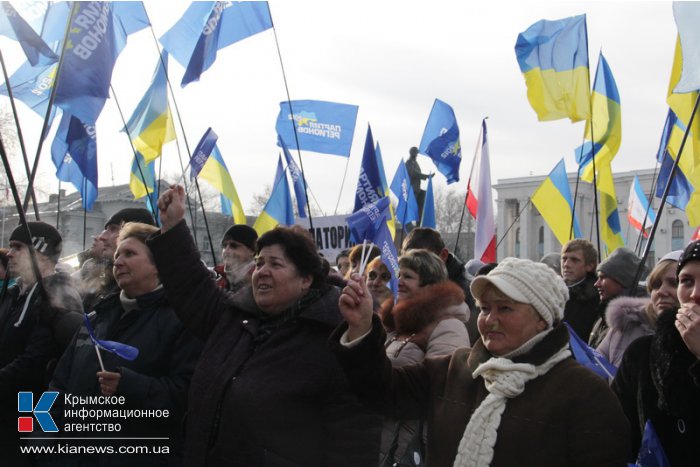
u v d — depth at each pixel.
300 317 3.07
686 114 5.96
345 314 2.62
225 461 2.92
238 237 5.32
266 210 8.00
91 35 4.85
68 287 4.24
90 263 4.98
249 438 2.89
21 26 4.38
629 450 2.39
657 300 3.55
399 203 8.65
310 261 3.18
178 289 3.43
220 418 2.99
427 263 4.11
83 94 4.80
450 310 3.83
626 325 4.00
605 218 8.67
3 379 3.99
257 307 3.24
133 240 3.77
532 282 2.52
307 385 2.94
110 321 3.82
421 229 5.68
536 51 7.38
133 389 3.42
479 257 7.72
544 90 7.32
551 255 7.12
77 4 4.83
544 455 2.39
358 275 2.65
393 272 4.14
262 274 3.13
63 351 4.12
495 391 2.47
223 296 3.52
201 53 6.31
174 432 3.58
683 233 49.34
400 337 3.91
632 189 10.73
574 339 3.54
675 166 5.02
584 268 5.53
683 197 6.95
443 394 2.70
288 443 2.88
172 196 3.46
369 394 2.69
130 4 6.52
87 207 6.85
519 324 2.52
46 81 5.84
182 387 3.54
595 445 2.35
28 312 4.17
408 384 2.82
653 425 2.76
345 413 2.96
